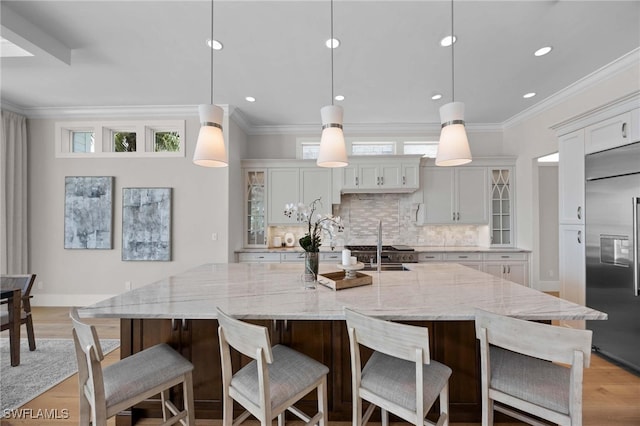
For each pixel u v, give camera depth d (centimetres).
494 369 144
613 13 222
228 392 144
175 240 424
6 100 391
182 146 421
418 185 457
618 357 252
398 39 256
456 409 185
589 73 316
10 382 235
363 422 156
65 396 218
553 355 120
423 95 372
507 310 150
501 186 472
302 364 153
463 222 466
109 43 262
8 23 218
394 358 156
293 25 238
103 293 425
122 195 424
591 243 275
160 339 189
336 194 468
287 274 247
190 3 213
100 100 392
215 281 221
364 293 185
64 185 427
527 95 373
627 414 197
